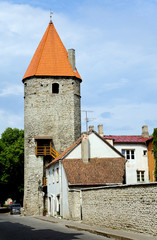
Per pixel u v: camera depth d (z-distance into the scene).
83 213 24.36
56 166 35.19
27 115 45.28
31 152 44.00
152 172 40.97
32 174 43.44
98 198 21.50
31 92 45.38
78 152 32.88
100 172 31.56
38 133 44.38
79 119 46.41
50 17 49.75
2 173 55.34
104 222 20.45
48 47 47.28
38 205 42.75
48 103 45.03
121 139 43.03
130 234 16.00
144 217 16.03
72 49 47.28
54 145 44.25
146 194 15.95
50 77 45.47
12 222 28.97
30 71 46.28
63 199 31.45
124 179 33.12
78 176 30.55
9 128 60.00
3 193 58.28
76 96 46.28
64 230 20.45
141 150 42.91
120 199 18.48
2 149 57.47
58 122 44.78
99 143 34.06
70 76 45.78
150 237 14.73
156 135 36.47
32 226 23.88
